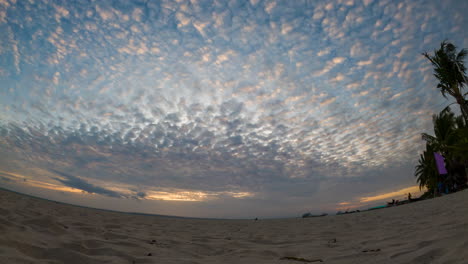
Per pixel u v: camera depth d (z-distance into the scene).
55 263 2.09
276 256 2.97
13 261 1.90
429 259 1.92
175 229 5.98
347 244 3.35
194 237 4.62
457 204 6.46
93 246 2.81
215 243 3.96
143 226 5.85
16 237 2.47
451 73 21.53
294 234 5.18
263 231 6.07
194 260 2.63
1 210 3.84
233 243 4.02
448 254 1.88
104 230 4.00
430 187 31.22
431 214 5.46
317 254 2.88
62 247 2.54
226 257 2.91
